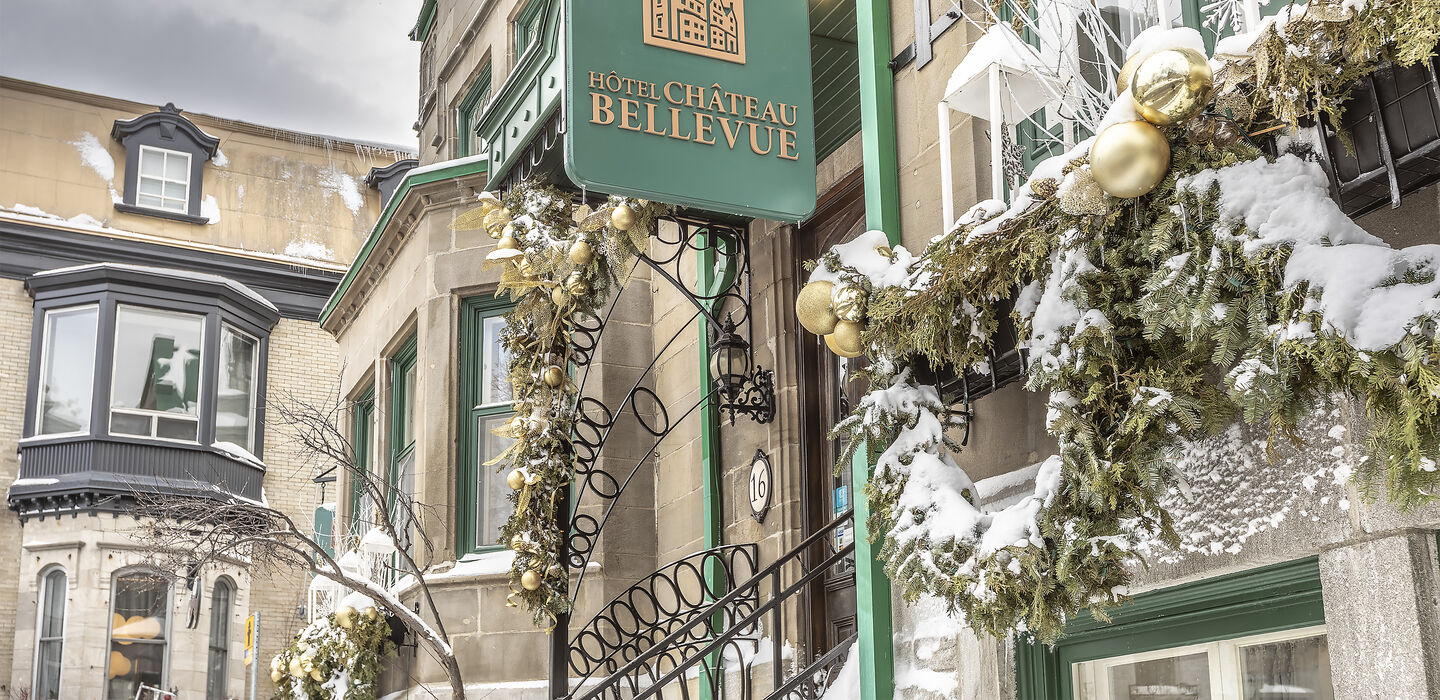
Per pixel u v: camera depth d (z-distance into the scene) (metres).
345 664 9.12
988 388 4.16
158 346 19.75
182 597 18.64
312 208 22.62
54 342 19.59
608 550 8.32
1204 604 3.83
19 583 18.48
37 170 20.86
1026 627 3.82
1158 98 2.92
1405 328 2.55
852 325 4.30
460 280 9.82
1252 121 3.10
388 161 23.92
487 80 12.41
